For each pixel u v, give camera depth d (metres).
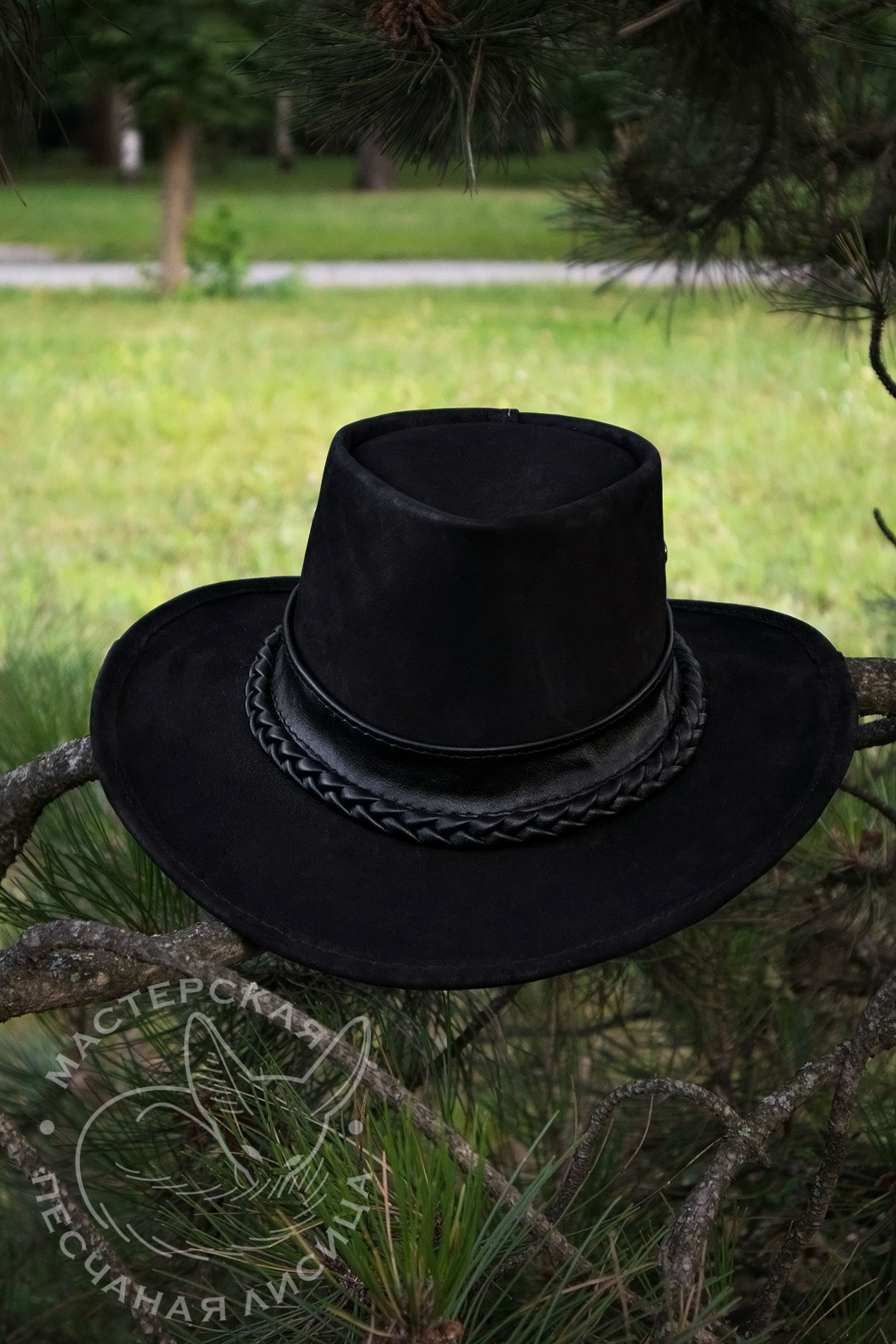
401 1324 0.80
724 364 9.42
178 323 12.51
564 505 1.05
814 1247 1.36
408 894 1.04
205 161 26.38
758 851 1.06
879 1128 1.38
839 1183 1.40
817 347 9.14
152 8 10.94
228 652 1.30
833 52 1.38
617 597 1.06
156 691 1.23
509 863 1.06
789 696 1.22
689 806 1.11
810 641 1.27
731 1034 1.59
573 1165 0.92
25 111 1.12
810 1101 1.53
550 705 1.04
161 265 14.69
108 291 14.91
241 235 14.71
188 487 7.05
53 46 1.14
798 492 6.42
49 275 16.41
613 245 1.71
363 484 1.05
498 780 1.04
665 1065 1.64
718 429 7.65
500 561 1.01
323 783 1.07
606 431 1.20
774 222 1.50
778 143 1.43
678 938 1.56
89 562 5.86
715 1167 0.90
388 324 12.45
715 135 1.49
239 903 1.04
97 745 1.15
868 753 1.84
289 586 1.44
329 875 1.06
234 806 1.12
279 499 6.85
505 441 1.19
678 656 1.21
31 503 6.75
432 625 1.03
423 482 1.10
